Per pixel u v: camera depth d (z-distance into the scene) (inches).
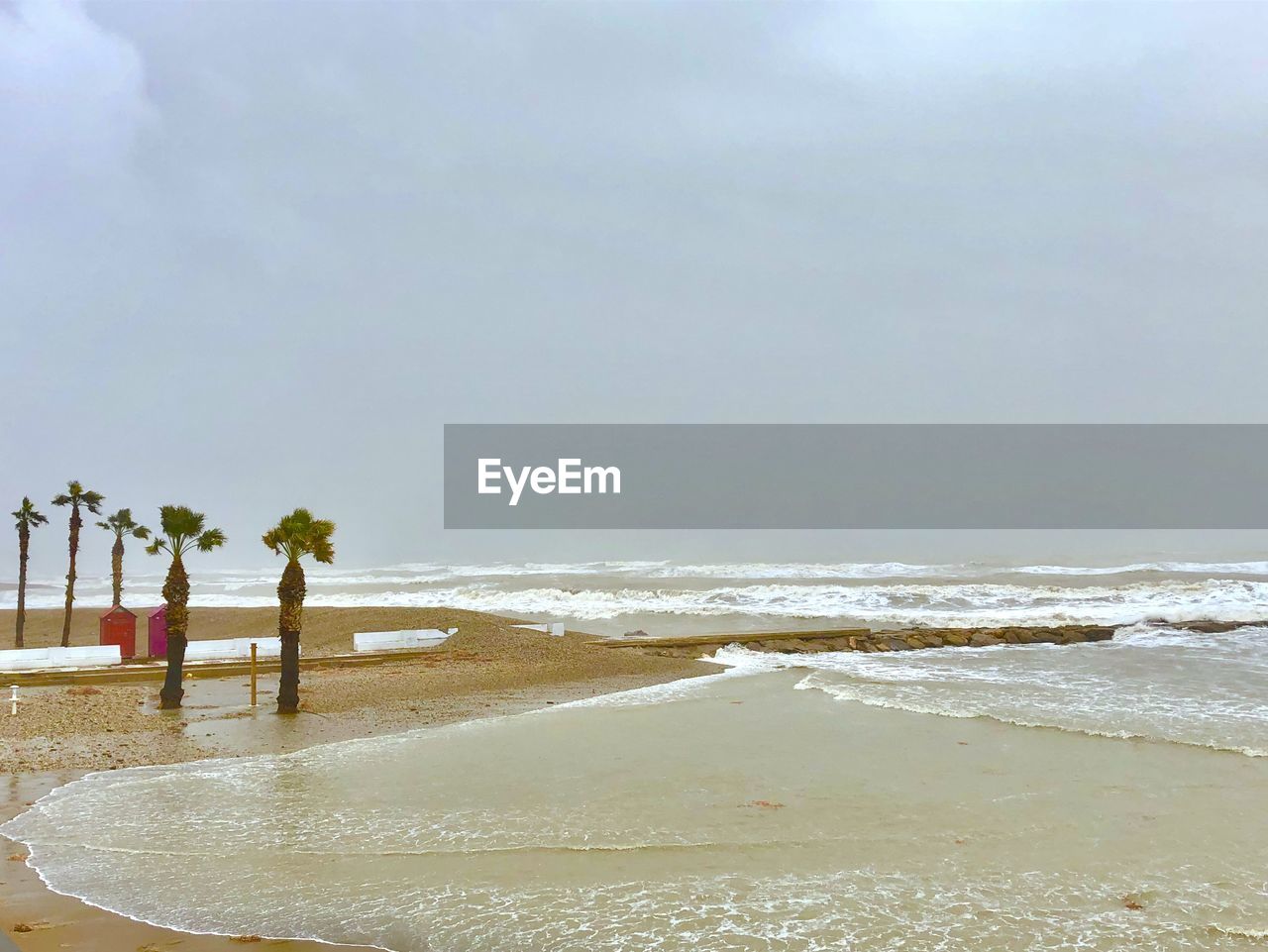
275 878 356.8
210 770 551.2
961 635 1344.7
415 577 3654.0
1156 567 2984.7
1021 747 572.7
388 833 412.2
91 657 1067.3
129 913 322.7
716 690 853.8
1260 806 438.6
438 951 289.6
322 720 726.5
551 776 516.7
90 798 486.9
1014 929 304.5
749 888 341.7
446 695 855.7
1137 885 342.3
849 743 592.4
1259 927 304.5
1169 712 684.1
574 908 322.3
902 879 349.7
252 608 1836.9
